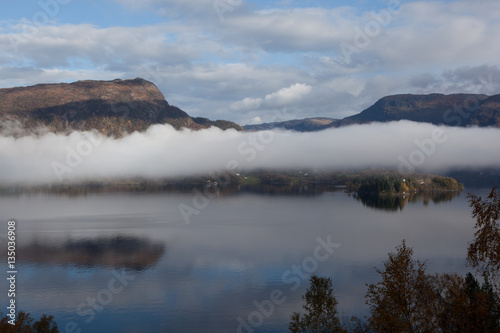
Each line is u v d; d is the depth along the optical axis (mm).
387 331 30844
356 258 118625
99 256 124500
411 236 153000
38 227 181250
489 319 29938
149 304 80875
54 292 89125
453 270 101688
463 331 29547
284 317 73375
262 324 70312
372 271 103812
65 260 119312
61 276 101938
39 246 139750
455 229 168375
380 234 158500
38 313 76500
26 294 87625
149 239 152750
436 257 118500
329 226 180000
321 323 47188
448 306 30891
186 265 112750
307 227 178625
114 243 145375
